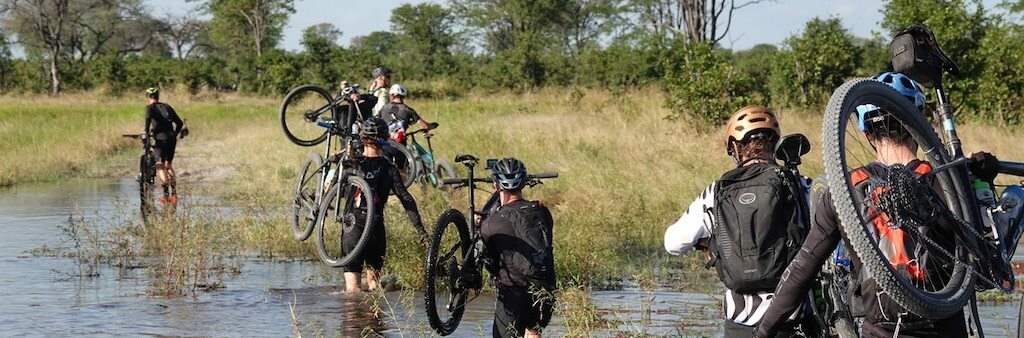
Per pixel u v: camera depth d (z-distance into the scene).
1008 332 11.97
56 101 108.69
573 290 12.02
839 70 49.44
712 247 7.94
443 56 144.75
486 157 33.62
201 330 13.35
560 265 16.55
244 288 16.34
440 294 15.73
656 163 30.62
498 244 11.88
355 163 16.20
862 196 6.81
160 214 20.92
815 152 30.73
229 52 185.88
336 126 18.27
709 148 34.12
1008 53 42.72
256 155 41.53
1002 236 7.32
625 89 73.00
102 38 183.88
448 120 49.84
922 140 7.17
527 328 11.92
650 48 90.88
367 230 15.59
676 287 16.11
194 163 43.03
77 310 14.61
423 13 159.38
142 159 28.58
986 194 7.41
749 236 7.61
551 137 37.59
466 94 101.44
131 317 14.15
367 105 21.53
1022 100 42.44
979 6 44.25
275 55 114.44
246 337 12.92
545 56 110.81
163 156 28.78
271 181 31.66
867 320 7.13
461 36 174.12
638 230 21.20
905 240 6.78
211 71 127.56
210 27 177.25
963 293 6.74
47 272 17.80
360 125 16.28
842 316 7.29
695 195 24.78
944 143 7.64
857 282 7.07
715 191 7.88
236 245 20.00
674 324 13.13
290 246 19.75
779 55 51.47
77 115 76.38
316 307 14.85
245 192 30.09
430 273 12.09
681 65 45.28
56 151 44.28
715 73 41.78
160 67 124.75
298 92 21.50
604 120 46.31
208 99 111.38
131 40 190.88
